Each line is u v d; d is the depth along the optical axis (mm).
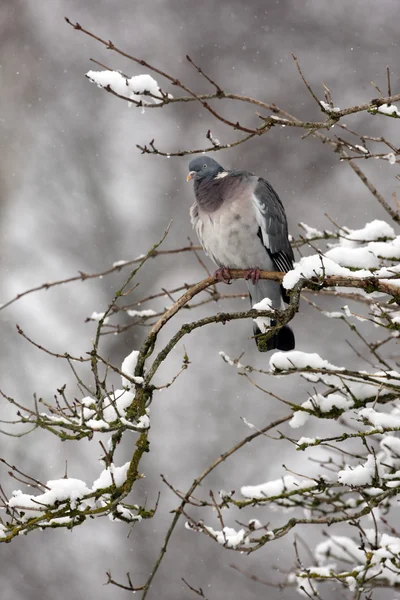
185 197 17297
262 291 7785
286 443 15406
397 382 5641
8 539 4984
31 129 19094
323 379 5926
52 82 19422
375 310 6941
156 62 18703
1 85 19422
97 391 5246
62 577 14648
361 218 15742
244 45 18094
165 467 15406
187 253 16719
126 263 8047
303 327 15977
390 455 6059
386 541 6391
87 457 15609
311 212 16000
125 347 16172
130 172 17797
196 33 18594
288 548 14211
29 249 17781
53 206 17891
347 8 17562
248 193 7801
